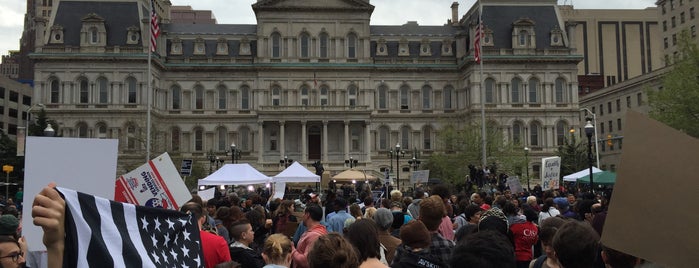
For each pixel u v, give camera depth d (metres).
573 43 93.31
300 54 94.19
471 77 91.31
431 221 10.56
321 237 6.70
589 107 119.38
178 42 94.94
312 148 94.88
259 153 91.12
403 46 97.31
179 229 6.28
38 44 88.94
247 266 11.67
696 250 4.80
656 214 4.98
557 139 92.50
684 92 48.88
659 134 5.07
